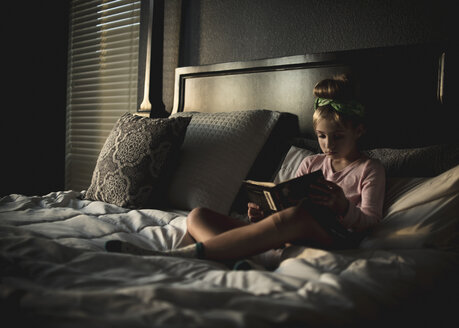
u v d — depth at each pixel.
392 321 0.73
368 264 0.83
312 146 1.75
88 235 1.19
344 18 1.85
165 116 2.55
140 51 2.84
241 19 2.25
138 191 1.60
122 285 0.71
